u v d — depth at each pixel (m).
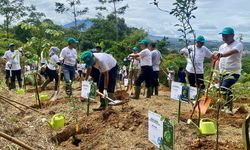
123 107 6.80
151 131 3.72
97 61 7.26
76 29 46.50
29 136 5.49
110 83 7.54
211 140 4.88
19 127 5.72
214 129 4.91
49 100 9.29
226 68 6.92
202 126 4.91
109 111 6.21
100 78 7.65
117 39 49.19
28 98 9.95
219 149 4.56
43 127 6.22
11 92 11.58
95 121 6.12
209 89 4.80
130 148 4.96
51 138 5.71
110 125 5.83
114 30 53.06
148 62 9.72
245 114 6.94
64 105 7.98
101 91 7.66
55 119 5.88
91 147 5.30
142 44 9.82
